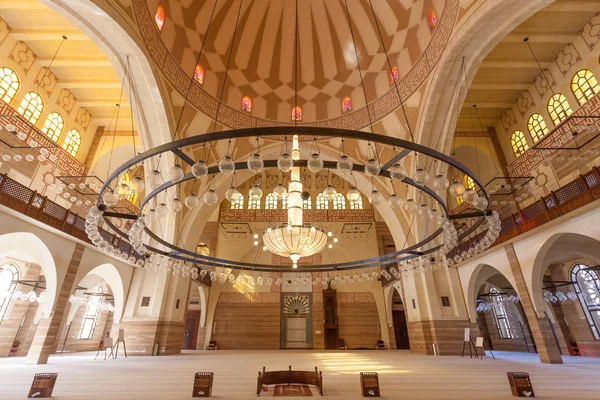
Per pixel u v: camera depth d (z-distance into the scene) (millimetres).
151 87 9016
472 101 12188
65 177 10766
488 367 6777
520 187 10867
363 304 16828
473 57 8219
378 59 11836
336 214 18406
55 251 8570
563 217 7113
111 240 10352
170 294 11141
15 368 6676
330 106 12945
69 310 13219
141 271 11625
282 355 10922
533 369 6406
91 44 10023
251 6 11844
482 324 15930
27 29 9516
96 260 10031
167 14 9469
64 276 8805
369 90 12203
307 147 12562
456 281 11219
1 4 8719
